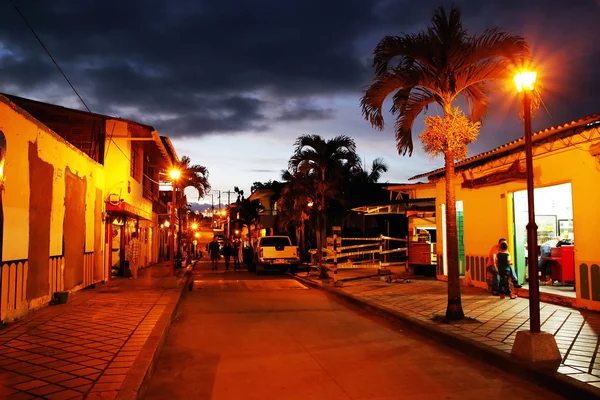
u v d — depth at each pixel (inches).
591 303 419.8
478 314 414.0
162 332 331.0
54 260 462.6
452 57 391.9
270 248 1047.0
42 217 423.2
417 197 1037.2
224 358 297.7
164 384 244.1
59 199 472.7
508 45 378.9
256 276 996.6
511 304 466.3
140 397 213.5
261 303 556.4
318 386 239.6
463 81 406.0
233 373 263.9
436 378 253.4
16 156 360.8
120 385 213.3
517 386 239.3
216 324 418.6
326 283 734.5
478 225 620.7
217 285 778.8
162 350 318.3
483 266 607.5
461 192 663.8
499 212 574.6
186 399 221.0
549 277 568.1
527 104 279.3
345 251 1272.1
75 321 370.9
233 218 2517.2
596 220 413.1
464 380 249.6
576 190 436.1
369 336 365.4
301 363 285.3
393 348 324.8
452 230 392.2
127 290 590.9
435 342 342.3
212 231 3006.9
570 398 219.8
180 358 298.0
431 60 399.5
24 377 225.0
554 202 559.5
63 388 209.0
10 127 348.2
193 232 2241.6
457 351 314.5
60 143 472.1
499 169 570.9
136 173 945.5
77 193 541.6
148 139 724.0
